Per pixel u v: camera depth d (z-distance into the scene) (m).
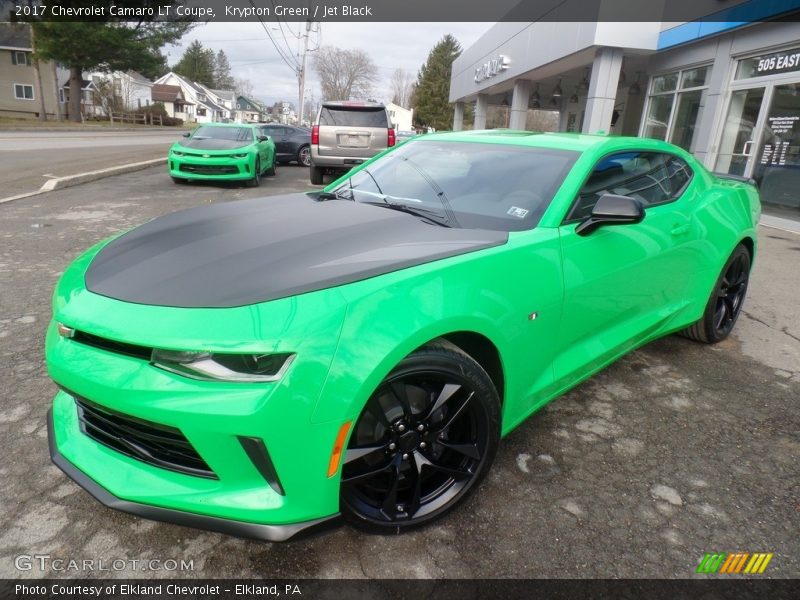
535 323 2.31
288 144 18.36
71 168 12.70
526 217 2.55
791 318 4.69
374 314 1.77
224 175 10.91
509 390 2.29
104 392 1.71
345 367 1.70
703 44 10.67
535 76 16.73
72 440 2.03
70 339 1.87
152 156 16.98
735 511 2.29
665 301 3.31
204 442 1.66
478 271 2.09
